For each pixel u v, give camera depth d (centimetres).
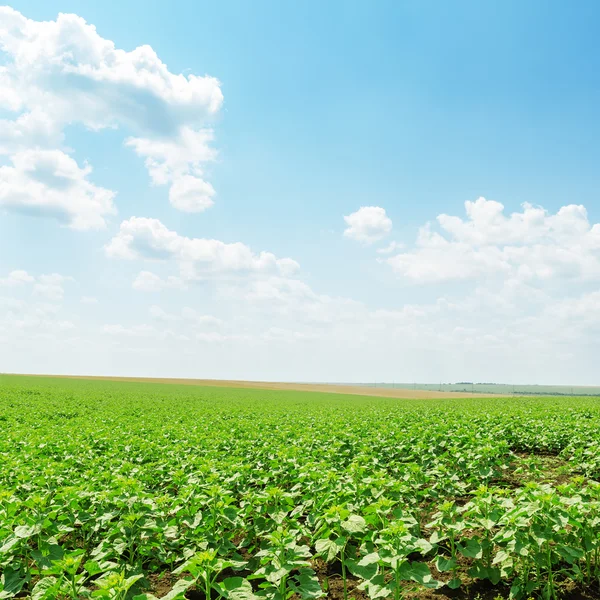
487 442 1733
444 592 857
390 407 4612
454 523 866
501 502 886
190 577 927
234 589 645
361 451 1698
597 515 855
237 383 13325
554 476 1552
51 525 878
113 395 6184
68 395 5828
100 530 1048
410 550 704
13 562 857
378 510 852
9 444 1858
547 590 788
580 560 897
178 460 1530
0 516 874
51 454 1719
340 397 7794
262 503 1007
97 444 1973
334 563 984
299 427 2491
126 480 1023
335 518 805
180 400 5731
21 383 8088
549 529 783
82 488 1055
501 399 6675
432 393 11306
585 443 1919
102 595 581
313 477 1141
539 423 2434
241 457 1581
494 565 892
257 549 1034
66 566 683
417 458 1680
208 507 1013
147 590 888
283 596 687
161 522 931
